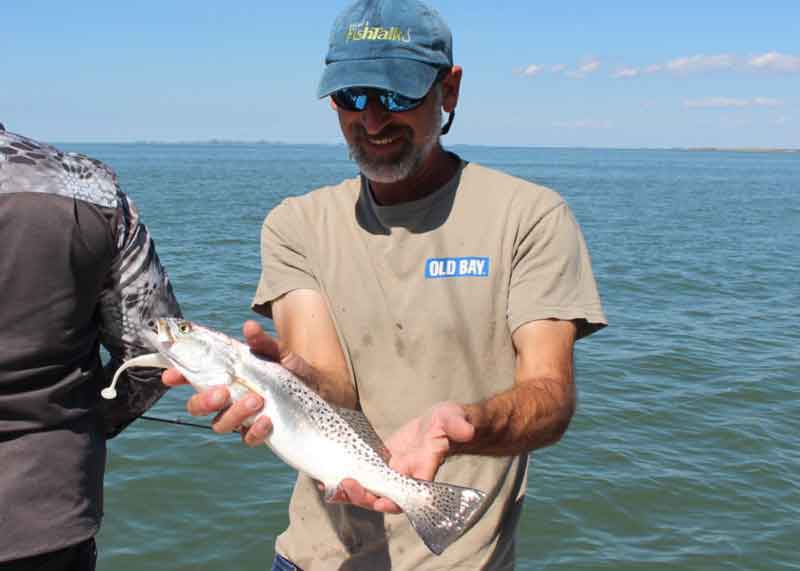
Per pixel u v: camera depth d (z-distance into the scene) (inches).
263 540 139.6
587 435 184.7
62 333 63.4
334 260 71.6
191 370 66.6
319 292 72.6
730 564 135.6
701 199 1109.1
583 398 209.0
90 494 65.8
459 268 69.3
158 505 149.2
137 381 72.3
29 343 62.1
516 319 68.2
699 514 151.6
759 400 211.8
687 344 267.1
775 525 148.2
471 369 69.7
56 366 63.6
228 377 66.5
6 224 61.2
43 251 62.0
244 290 343.6
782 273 441.1
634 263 462.6
